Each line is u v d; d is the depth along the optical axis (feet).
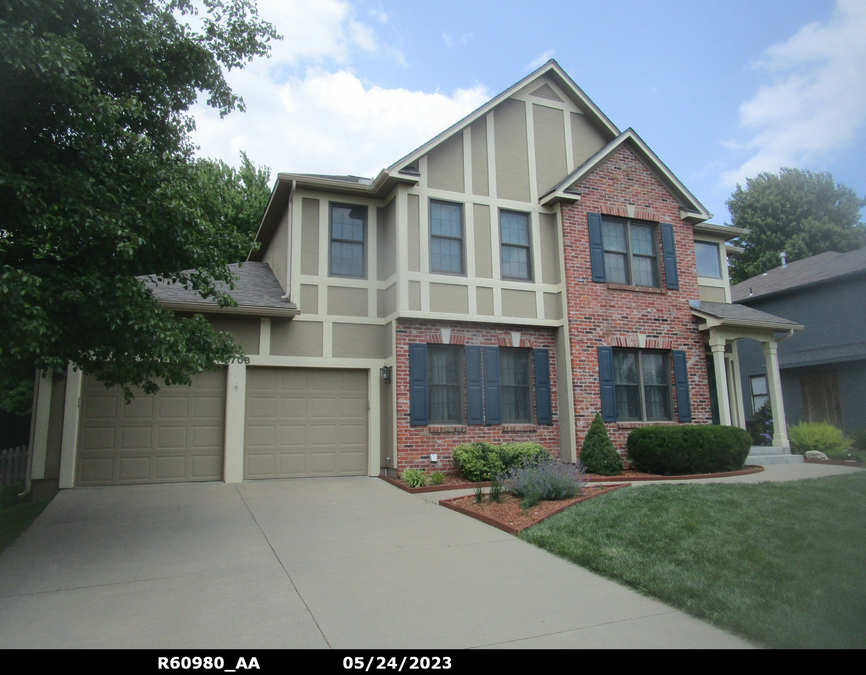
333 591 17.46
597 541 21.65
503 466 36.94
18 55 18.11
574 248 43.37
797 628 13.82
